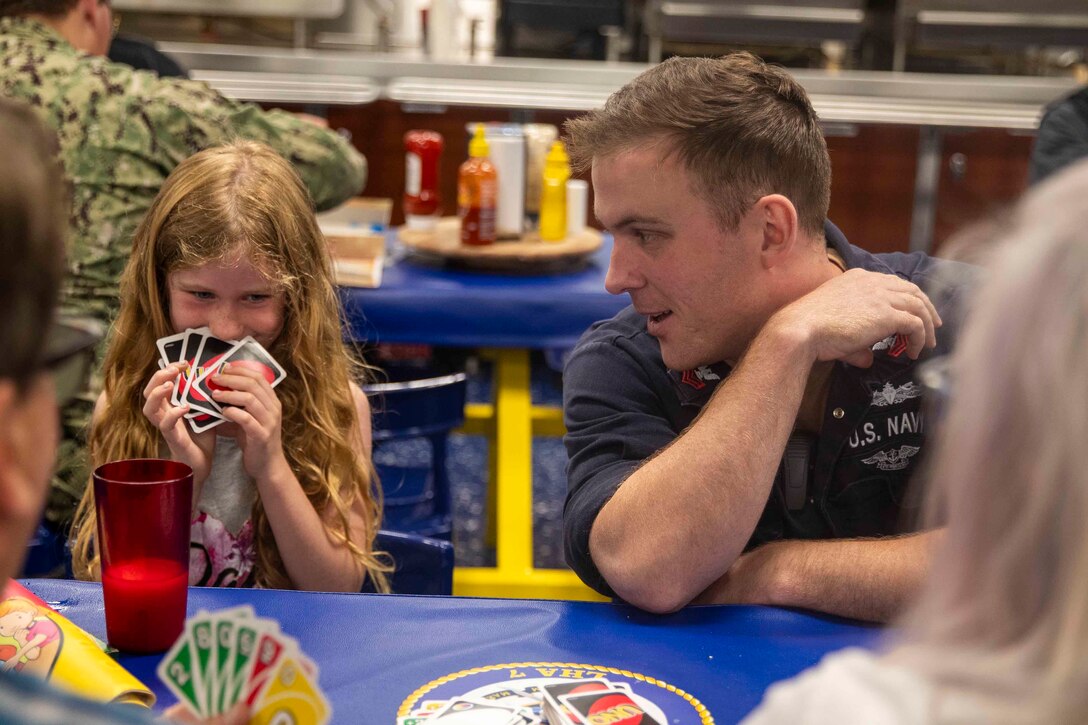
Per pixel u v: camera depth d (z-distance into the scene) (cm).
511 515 272
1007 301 48
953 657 49
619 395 143
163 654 103
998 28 500
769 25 500
